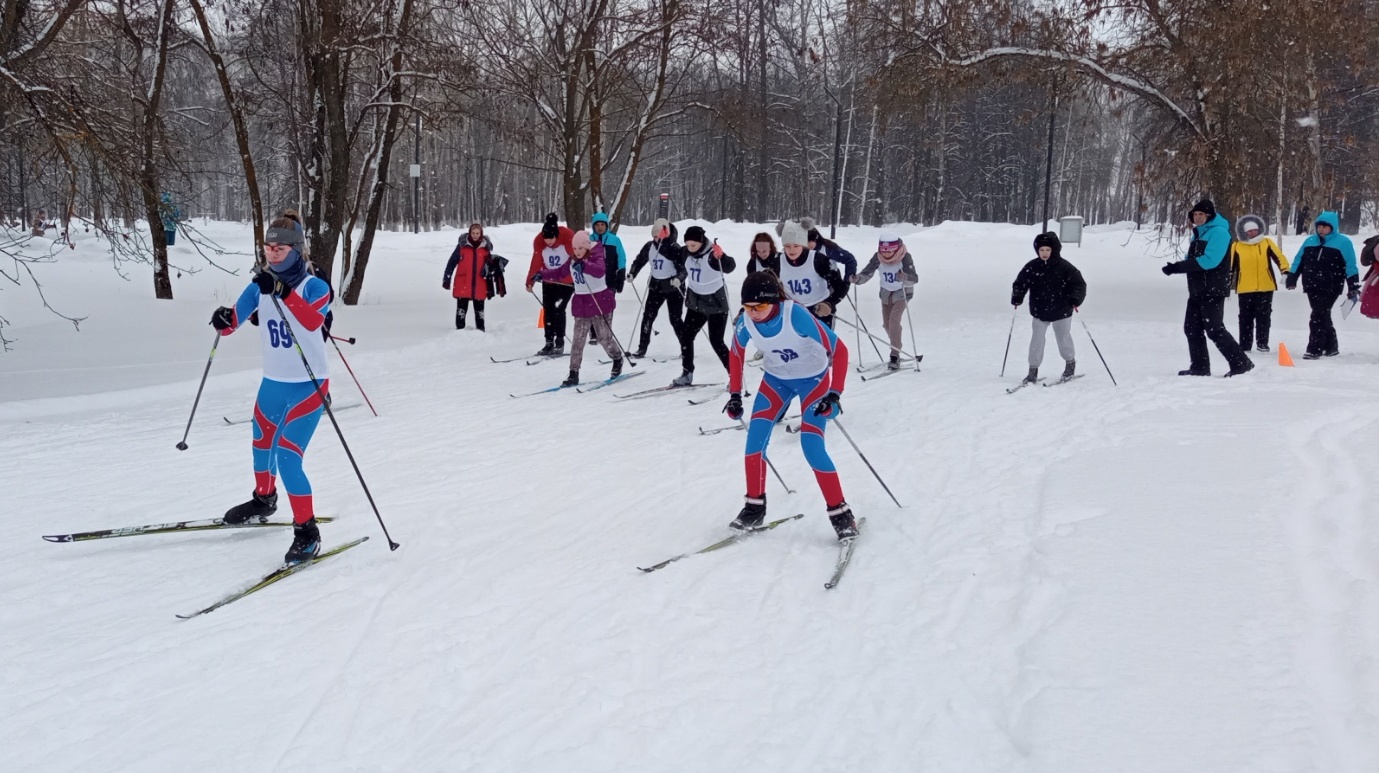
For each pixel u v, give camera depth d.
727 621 3.88
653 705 3.18
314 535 4.68
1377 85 20.17
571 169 19.58
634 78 20.72
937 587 4.12
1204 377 9.00
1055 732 2.79
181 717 3.18
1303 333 12.70
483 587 4.32
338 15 15.26
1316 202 19.92
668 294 10.45
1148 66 17.98
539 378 10.47
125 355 11.47
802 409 4.96
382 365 11.59
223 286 19.14
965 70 18.05
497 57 18.97
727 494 5.80
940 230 36.56
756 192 50.53
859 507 5.40
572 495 5.84
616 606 4.06
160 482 6.24
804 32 36.03
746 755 2.87
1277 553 4.05
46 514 5.54
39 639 3.83
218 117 22.97
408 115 18.11
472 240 13.69
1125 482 5.29
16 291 15.88
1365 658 3.05
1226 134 17.03
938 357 11.46
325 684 3.40
